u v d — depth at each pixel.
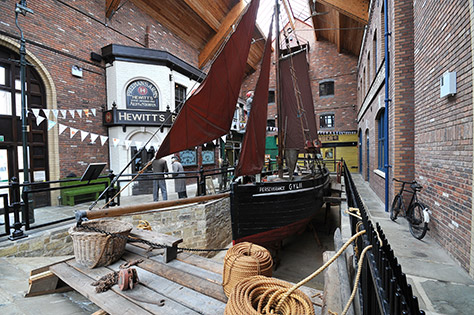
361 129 14.21
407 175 5.05
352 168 17.20
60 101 7.44
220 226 6.98
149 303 1.88
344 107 18.08
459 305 2.14
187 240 6.04
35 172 6.90
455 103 2.99
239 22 4.11
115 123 8.17
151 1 10.67
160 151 3.38
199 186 6.32
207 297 1.97
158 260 2.66
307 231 8.27
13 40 6.35
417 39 4.46
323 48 18.70
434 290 2.38
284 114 8.45
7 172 6.34
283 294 1.41
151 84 8.99
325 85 18.81
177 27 12.38
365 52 11.09
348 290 1.75
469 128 2.68
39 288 2.42
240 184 4.64
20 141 6.60
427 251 3.33
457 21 2.94
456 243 2.99
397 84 5.14
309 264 6.04
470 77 2.64
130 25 10.07
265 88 4.92
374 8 8.06
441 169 3.41
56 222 4.34
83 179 4.73
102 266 2.52
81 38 8.08
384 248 1.22
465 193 2.78
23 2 4.97
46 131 7.19
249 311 1.33
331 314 1.52
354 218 2.79
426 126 3.98
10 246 3.54
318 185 6.45
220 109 4.02
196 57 14.12
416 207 4.20
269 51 4.97
